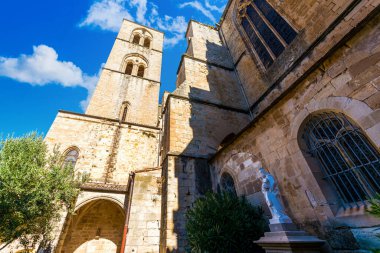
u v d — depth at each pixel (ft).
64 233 33.58
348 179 12.83
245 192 21.48
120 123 57.11
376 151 11.42
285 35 36.22
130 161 51.72
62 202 30.14
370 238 10.57
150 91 74.43
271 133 19.13
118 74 74.08
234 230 15.02
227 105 42.24
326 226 12.98
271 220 13.33
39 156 30.25
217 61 54.03
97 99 63.26
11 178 23.50
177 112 35.47
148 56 89.51
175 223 23.67
